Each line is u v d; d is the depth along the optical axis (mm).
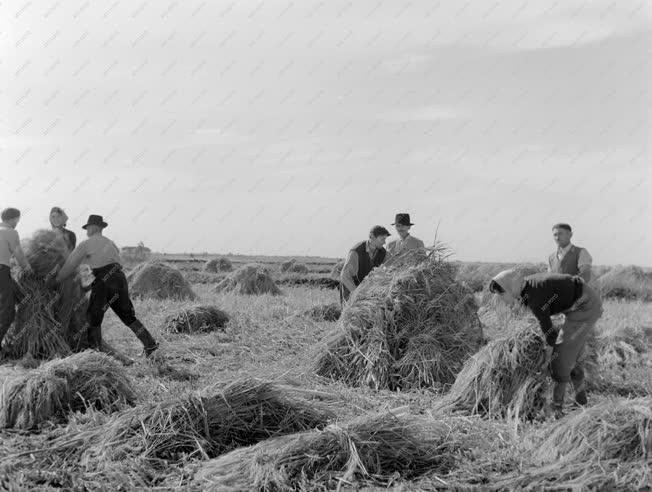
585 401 7496
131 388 7434
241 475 5270
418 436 5922
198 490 5121
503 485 5184
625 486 4996
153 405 6266
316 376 8656
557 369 7070
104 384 7176
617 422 5555
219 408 6195
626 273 23672
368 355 8664
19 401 6699
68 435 6156
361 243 10266
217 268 31156
